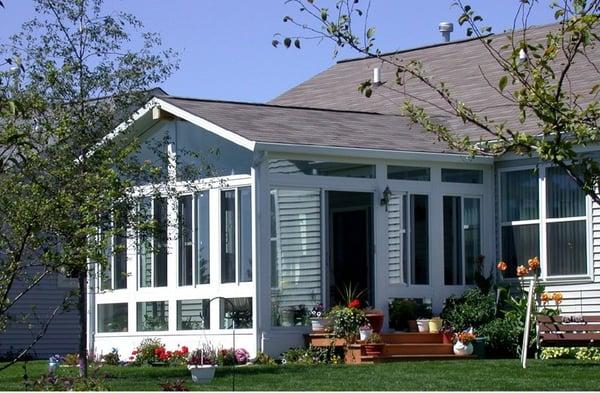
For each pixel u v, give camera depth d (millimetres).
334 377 17250
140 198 18719
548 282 23281
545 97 10227
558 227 23234
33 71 18391
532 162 23688
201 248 22906
